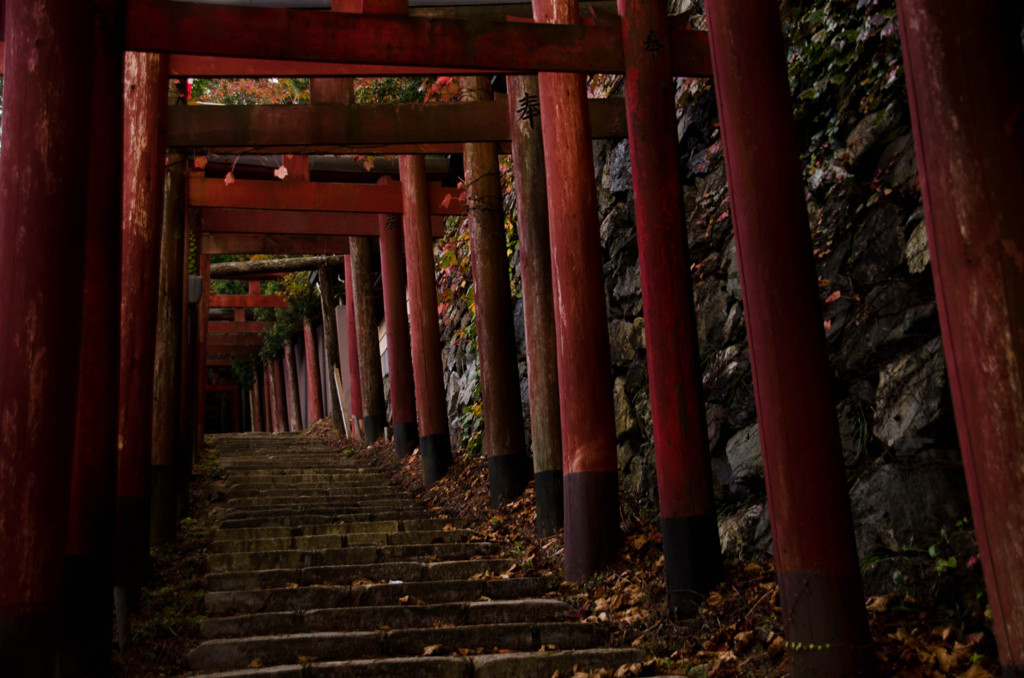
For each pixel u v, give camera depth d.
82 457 4.51
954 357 2.91
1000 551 2.77
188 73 6.62
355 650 4.75
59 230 3.88
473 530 7.50
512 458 8.20
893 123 5.28
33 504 3.67
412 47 4.93
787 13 6.30
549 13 6.34
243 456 12.59
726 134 4.25
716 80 4.32
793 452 3.92
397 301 11.59
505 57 5.13
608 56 5.37
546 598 5.62
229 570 6.38
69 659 4.36
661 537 5.88
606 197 8.35
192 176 10.20
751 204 4.12
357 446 13.73
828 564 3.81
